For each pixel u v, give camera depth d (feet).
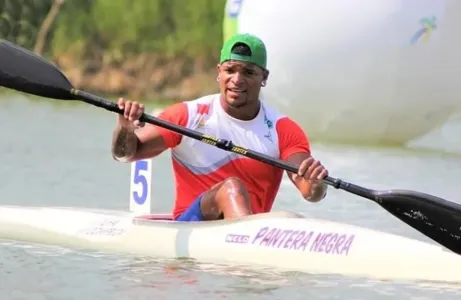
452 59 124.16
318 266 56.24
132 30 238.89
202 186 63.77
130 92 234.58
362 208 85.71
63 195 90.27
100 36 240.73
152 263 59.21
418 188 97.81
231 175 63.36
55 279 55.57
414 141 141.08
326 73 124.67
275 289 53.01
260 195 63.77
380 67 122.72
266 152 63.52
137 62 237.45
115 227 63.77
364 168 111.34
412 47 121.80
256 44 62.23
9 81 64.39
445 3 122.42
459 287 53.01
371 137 130.72
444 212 56.65
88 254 62.08
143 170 70.79
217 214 61.67
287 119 64.49
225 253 58.80
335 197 91.97
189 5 236.43
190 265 58.39
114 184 97.96
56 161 113.70
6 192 91.71
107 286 53.88
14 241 66.59
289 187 97.91
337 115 128.16
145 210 70.85
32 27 244.01
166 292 52.54
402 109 126.00
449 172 110.11
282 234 57.93
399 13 120.88
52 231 65.82
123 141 61.05
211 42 234.58
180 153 63.67
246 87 62.44
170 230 61.52
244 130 63.57
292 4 124.16
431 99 125.70
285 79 127.24
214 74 233.96
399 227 76.33
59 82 63.52
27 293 52.54
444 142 142.10
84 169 108.17
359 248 55.98
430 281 53.98
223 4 234.17
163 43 237.66
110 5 239.91
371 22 120.98
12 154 119.14
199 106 63.77
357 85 124.16
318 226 57.82
